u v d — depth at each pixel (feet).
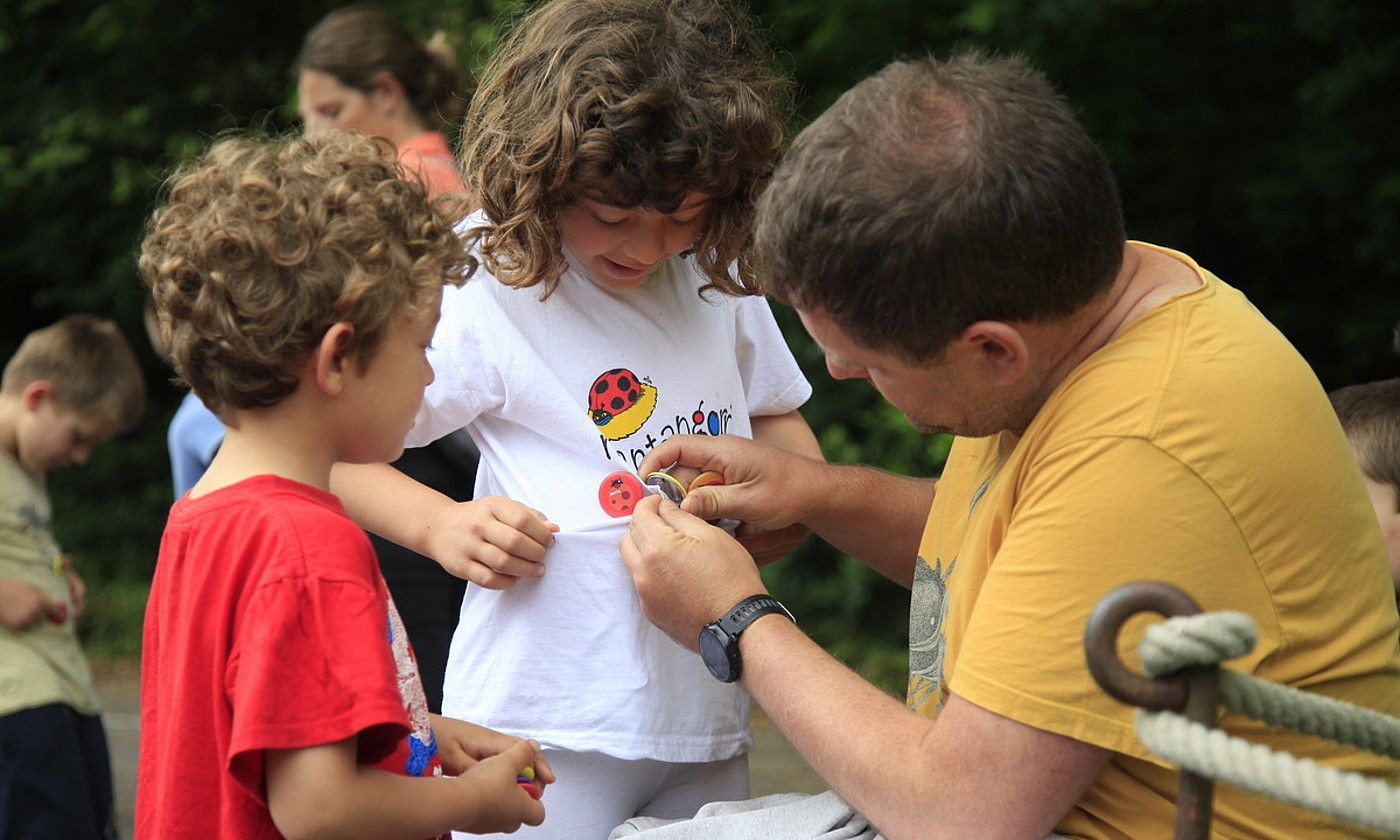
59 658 12.17
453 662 7.54
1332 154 22.22
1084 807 5.77
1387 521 8.42
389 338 5.83
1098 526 5.43
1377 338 22.99
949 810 5.56
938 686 6.44
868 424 23.41
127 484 31.09
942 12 23.03
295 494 5.64
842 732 5.89
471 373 7.25
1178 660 4.32
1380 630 5.85
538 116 6.84
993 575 5.68
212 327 5.60
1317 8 22.00
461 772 6.46
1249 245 23.82
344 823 5.21
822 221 5.56
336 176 5.87
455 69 13.66
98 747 12.59
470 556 7.15
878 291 5.54
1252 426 5.50
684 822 6.54
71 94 28.09
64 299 29.55
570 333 7.36
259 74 27.66
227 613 5.40
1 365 32.01
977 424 6.16
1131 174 23.47
